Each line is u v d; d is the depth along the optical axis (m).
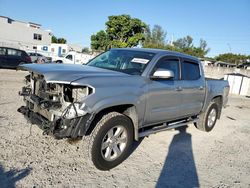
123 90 3.93
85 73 3.82
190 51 65.12
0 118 5.80
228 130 7.32
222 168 4.53
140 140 5.46
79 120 3.50
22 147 4.38
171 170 4.23
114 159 4.04
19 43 48.59
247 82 19.33
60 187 3.37
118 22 47.28
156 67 4.66
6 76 14.29
